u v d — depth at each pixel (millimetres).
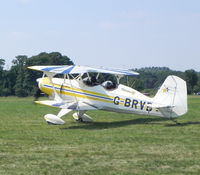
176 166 8516
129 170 8203
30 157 9484
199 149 10359
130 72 17719
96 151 10188
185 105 15133
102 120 18406
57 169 8297
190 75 106188
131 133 13508
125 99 16125
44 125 16344
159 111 15594
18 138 12594
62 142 11695
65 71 15102
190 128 14633
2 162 8961
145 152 10000
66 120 18406
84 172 8047
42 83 18672
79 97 17062
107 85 16484
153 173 7949
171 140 11867
